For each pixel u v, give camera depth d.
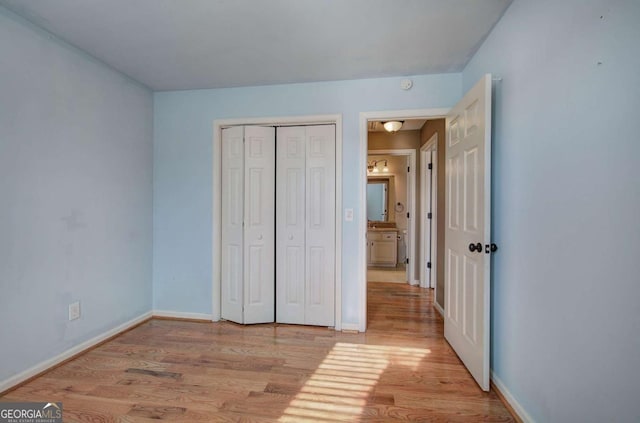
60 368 2.04
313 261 2.82
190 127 2.95
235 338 2.55
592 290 1.10
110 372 2.00
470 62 2.34
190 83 2.79
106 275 2.47
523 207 1.55
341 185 2.72
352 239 2.72
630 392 0.95
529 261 1.50
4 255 1.75
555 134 1.30
